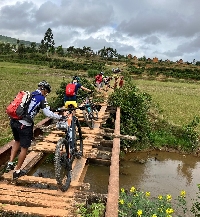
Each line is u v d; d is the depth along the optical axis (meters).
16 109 4.80
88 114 9.24
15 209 4.06
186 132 12.92
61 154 4.97
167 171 10.30
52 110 5.60
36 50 102.19
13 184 4.96
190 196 8.34
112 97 14.09
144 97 14.45
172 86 39.66
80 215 3.99
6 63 65.38
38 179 5.07
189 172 10.37
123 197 5.79
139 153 11.95
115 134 8.27
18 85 26.45
